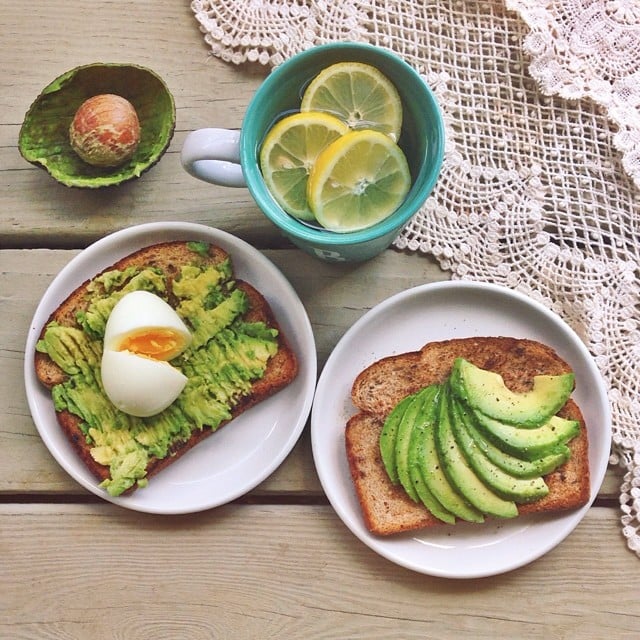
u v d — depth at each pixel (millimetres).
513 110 598
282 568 588
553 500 560
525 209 591
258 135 535
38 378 580
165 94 588
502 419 557
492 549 569
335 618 585
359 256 575
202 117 611
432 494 558
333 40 600
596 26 588
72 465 572
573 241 590
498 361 579
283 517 591
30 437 600
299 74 534
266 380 579
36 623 591
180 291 580
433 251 595
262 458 584
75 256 607
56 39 617
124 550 593
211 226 608
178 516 593
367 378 580
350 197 525
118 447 570
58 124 603
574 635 576
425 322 592
